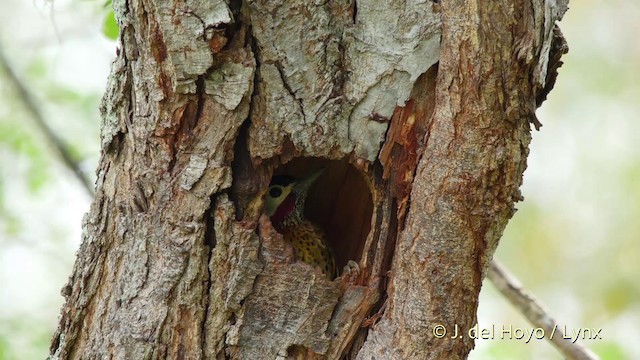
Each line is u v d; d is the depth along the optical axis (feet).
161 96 20.20
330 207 28.30
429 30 20.34
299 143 20.83
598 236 54.44
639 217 54.19
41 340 41.73
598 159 55.36
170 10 19.26
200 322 20.72
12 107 39.73
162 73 20.15
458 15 18.85
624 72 55.26
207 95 20.30
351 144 21.16
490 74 18.79
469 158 19.21
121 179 21.39
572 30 56.03
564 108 55.77
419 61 20.44
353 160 21.38
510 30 18.60
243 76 20.15
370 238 21.72
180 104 20.27
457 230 19.54
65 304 22.02
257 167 21.12
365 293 21.42
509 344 39.11
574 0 56.24
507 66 18.76
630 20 55.62
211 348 20.81
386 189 21.44
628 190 54.70
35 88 41.04
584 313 52.95
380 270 21.45
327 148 21.04
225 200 20.65
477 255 19.85
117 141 21.52
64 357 21.93
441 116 19.47
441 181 19.44
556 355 38.78
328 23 20.56
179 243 20.48
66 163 36.70
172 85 20.12
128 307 20.83
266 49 20.20
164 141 20.52
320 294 21.08
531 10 18.52
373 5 20.61
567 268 54.03
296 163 27.09
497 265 30.27
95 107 41.45
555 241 54.54
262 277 20.90
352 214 26.76
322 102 20.75
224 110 20.35
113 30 27.14
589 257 54.08
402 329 20.31
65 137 39.70
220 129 20.48
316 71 20.59
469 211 19.43
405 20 20.48
